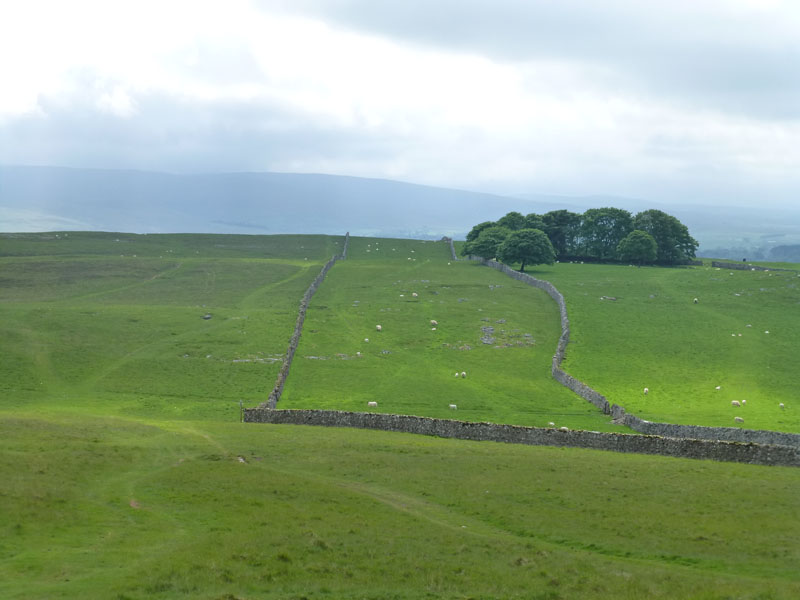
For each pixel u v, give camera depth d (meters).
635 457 49.84
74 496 33.53
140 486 36.22
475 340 113.19
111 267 170.00
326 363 97.25
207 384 84.25
